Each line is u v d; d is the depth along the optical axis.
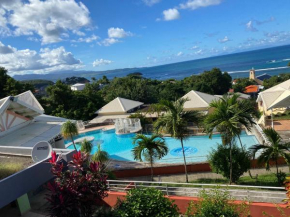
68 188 8.13
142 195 9.01
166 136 28.86
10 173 10.63
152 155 16.75
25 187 10.27
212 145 25.47
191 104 34.44
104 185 8.78
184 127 15.64
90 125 36.78
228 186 11.44
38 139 20.05
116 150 26.91
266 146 13.66
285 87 27.86
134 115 33.84
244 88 74.94
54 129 22.58
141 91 53.47
